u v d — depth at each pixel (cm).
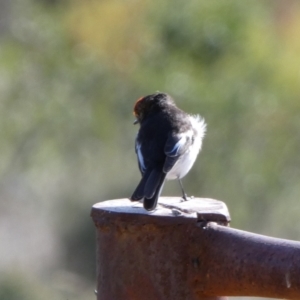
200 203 355
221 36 1428
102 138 1484
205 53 1439
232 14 1441
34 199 1523
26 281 1353
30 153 1506
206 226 323
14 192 1538
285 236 1348
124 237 328
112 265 332
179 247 323
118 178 1471
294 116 1369
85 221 1447
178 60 1448
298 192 1345
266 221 1345
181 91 1356
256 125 1366
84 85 1500
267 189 1340
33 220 1513
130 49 1533
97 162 1487
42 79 1518
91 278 1396
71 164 1500
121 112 1482
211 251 319
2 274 1362
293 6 1616
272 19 1598
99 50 1550
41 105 1500
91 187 1486
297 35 1551
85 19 1575
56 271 1398
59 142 1500
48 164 1511
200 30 1441
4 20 1606
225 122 1358
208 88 1375
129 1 1565
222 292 319
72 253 1417
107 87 1495
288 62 1434
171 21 1469
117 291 331
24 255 1445
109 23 1559
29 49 1570
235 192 1345
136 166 1471
